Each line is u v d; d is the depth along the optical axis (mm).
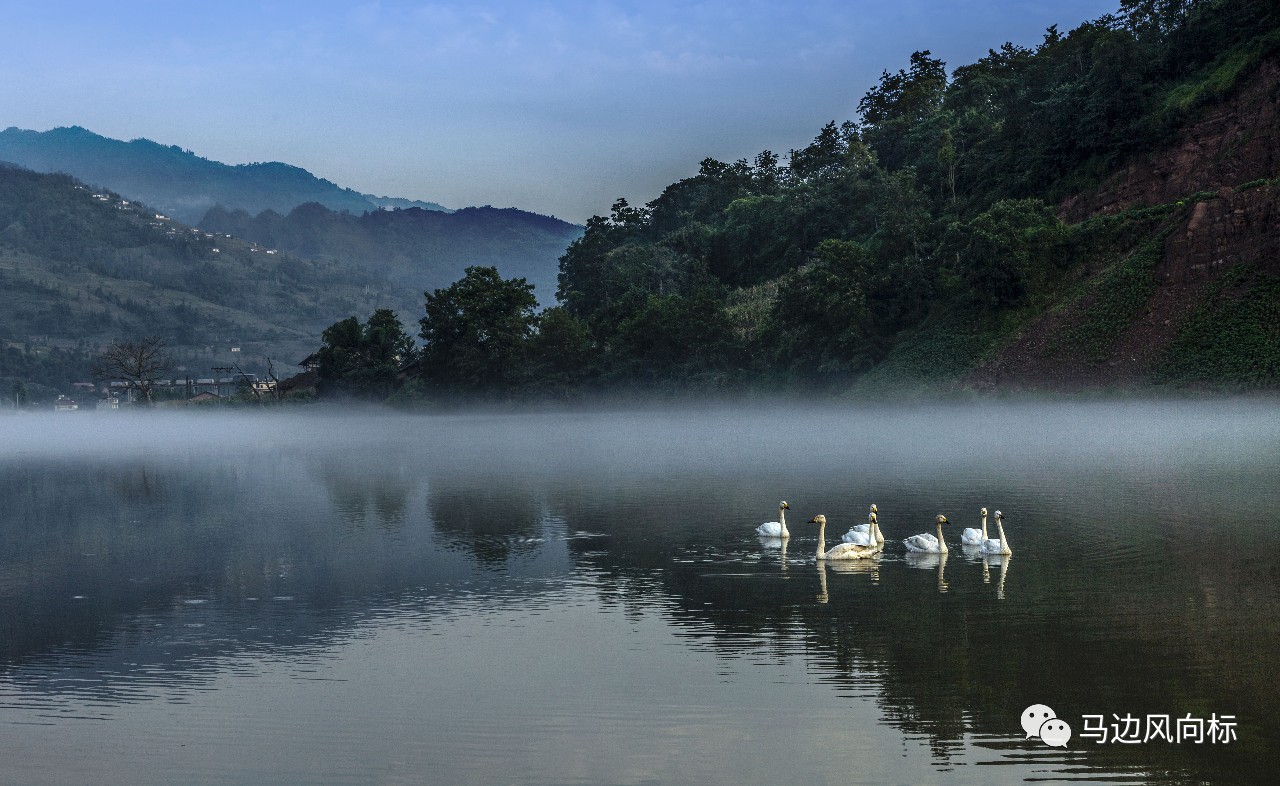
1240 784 18828
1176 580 32062
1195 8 126312
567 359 166500
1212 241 101938
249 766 20172
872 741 20766
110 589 35219
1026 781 19141
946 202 145750
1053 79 136375
